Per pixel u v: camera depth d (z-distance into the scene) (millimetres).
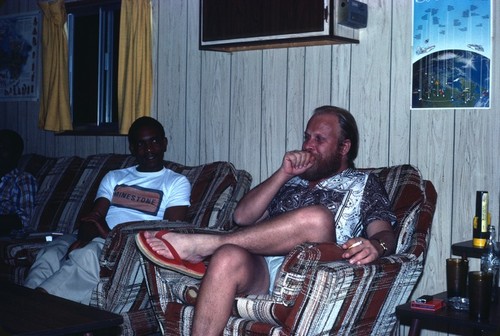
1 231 4016
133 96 4332
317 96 3617
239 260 2402
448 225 3207
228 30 3688
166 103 4309
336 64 3543
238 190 3553
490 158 3070
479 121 3100
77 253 3098
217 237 2582
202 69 4125
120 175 3711
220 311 2383
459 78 3145
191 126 4184
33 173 4512
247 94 3908
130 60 4309
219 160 4051
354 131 2900
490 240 2684
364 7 3383
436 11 3199
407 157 3320
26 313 2217
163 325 2713
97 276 3102
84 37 4840
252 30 3576
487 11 3062
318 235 2488
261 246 2516
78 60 4879
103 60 4730
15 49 5316
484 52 3074
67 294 3057
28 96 5234
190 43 4180
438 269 3244
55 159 4512
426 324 3256
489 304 2402
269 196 2844
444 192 3211
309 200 2818
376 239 2580
